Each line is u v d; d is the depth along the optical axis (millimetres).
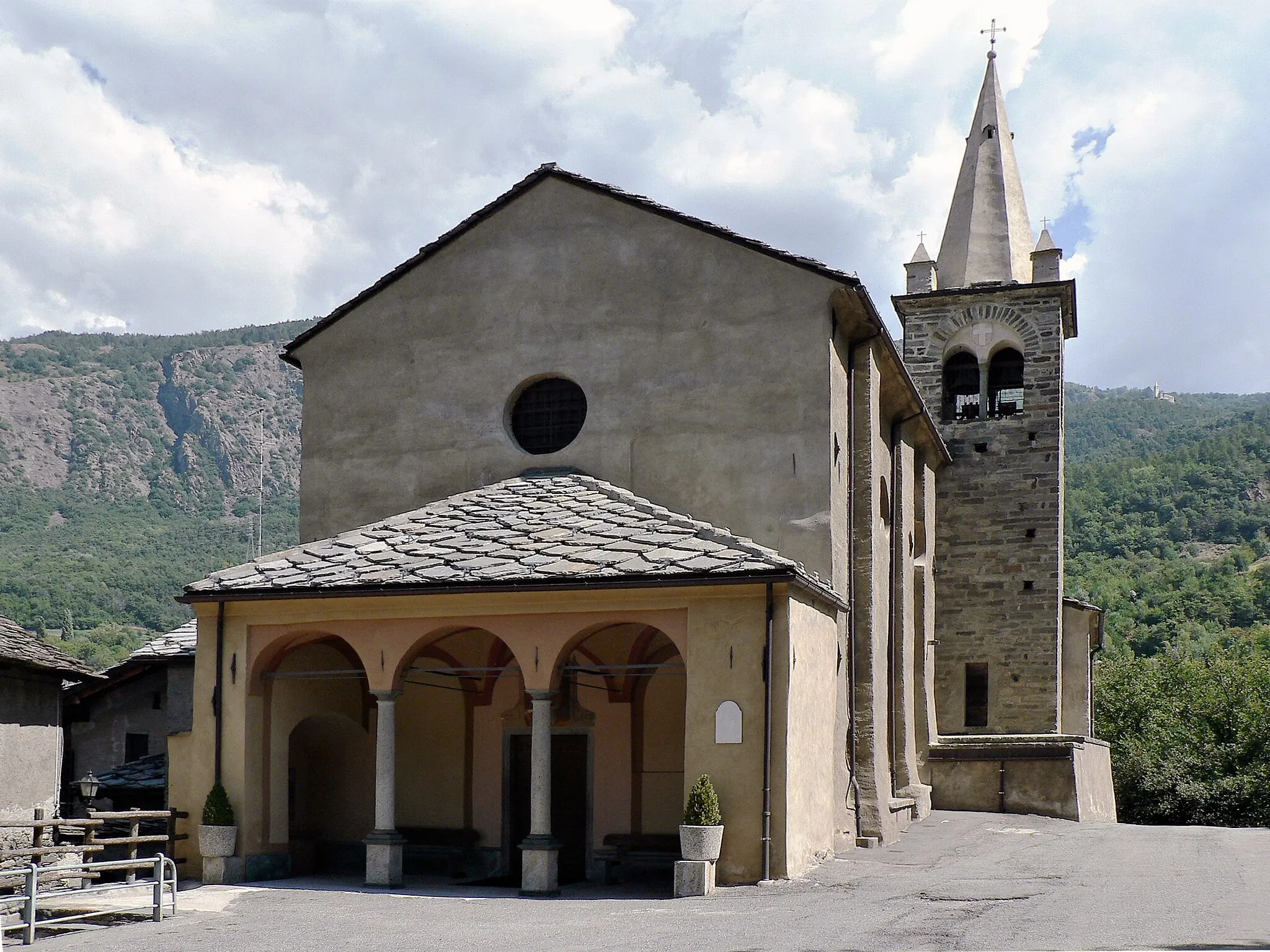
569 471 22953
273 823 20250
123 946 13430
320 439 25031
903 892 16500
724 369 22297
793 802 17703
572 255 23766
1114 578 114250
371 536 21172
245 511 173625
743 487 21828
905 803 24984
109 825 22906
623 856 21109
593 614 18375
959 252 37969
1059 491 34906
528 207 24234
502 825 22547
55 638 97000
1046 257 36406
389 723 19156
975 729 34406
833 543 21203
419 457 24266
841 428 22375
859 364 23266
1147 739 49375
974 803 29719
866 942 12656
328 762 23234
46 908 16234
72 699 30422
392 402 24656
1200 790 44875
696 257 22828
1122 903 15219
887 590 26172
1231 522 128750
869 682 22781
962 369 37000
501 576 18391
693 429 22312
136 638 96062
